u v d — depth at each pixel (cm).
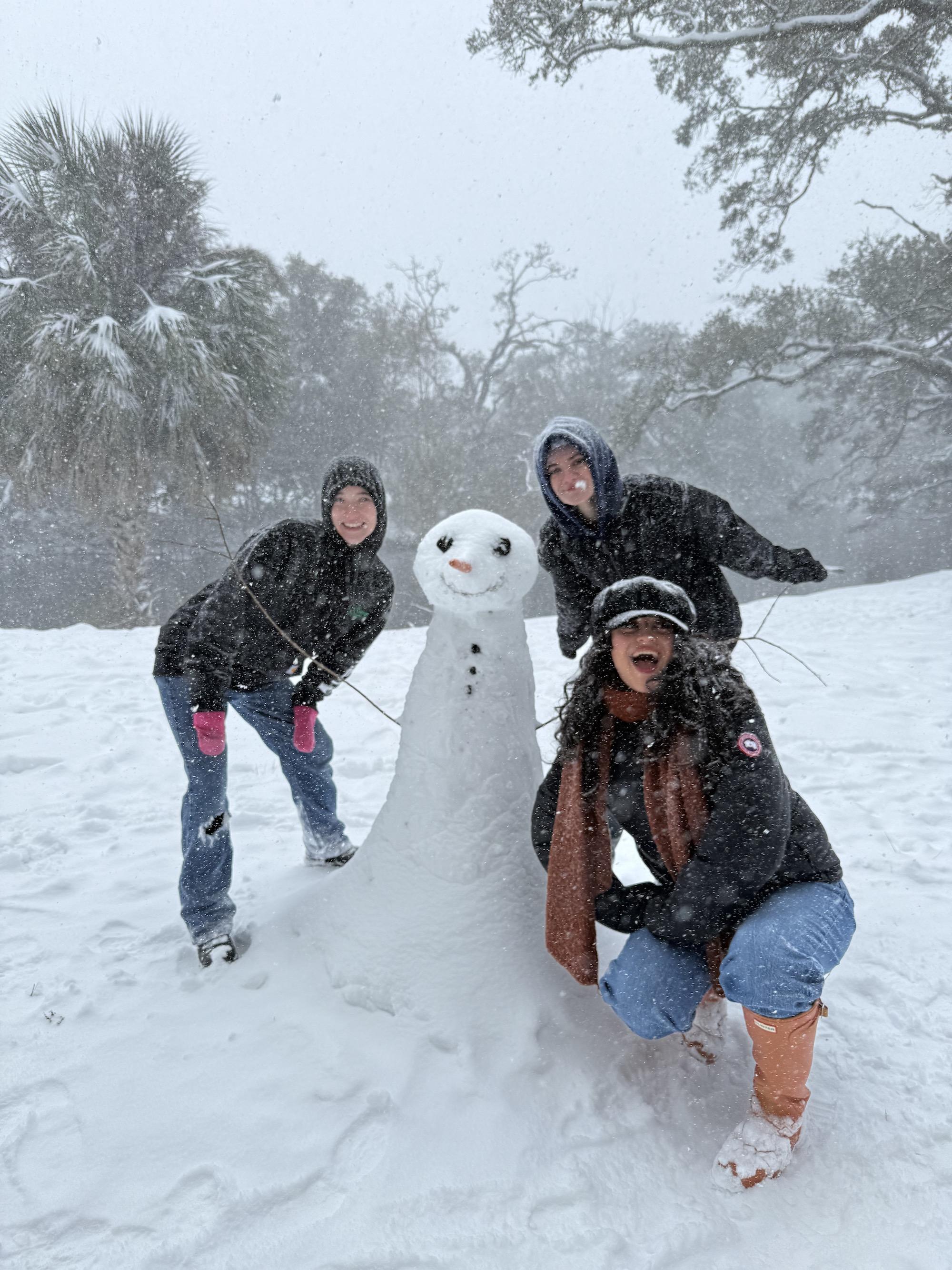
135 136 1339
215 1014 234
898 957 277
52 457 1280
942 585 1173
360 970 232
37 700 635
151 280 1384
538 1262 162
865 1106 207
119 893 321
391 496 2316
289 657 288
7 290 1247
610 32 1352
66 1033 230
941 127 1470
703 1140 197
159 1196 178
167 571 2339
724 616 268
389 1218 171
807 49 1392
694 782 193
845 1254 167
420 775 238
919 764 493
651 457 3195
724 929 203
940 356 1786
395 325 2844
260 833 388
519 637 245
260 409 1446
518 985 225
